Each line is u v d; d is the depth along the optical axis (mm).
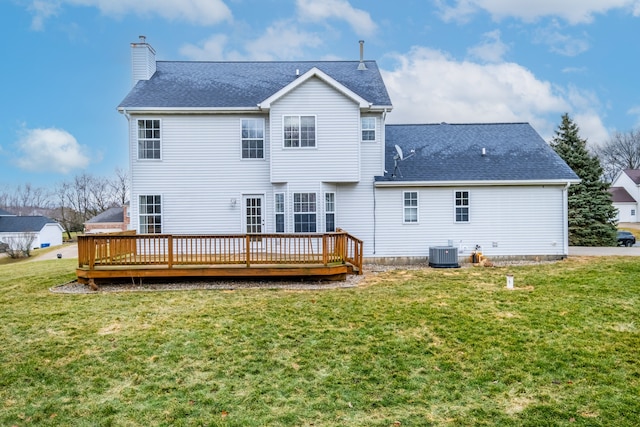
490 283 10141
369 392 4496
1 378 4879
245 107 13141
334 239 10672
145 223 13281
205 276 10188
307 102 12977
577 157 25359
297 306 8031
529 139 15977
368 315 7348
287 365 5227
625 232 27516
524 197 14070
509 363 5203
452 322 6887
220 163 13406
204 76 15156
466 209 14086
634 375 4840
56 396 4449
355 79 14961
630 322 6793
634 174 52188
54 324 6980
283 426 3826
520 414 4016
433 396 4402
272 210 13422
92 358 5480
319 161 13031
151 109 12945
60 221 60406
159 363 5309
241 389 4582
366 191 13852
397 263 13922
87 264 10234
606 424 3812
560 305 7871
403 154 15172
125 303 8391
